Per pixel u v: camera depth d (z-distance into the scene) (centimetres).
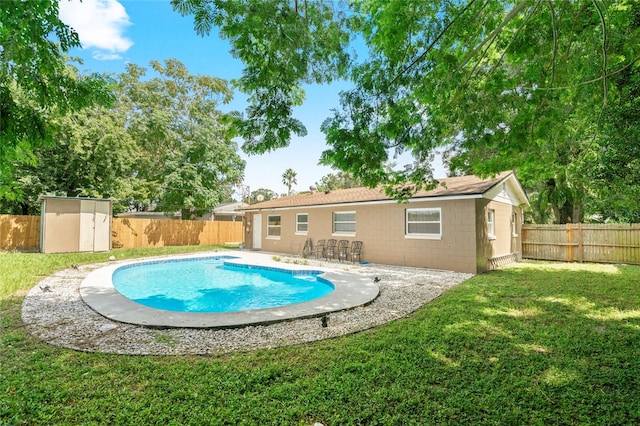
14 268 970
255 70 432
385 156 544
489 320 502
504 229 1237
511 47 502
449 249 1037
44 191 1731
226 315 532
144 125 2150
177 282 1050
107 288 741
